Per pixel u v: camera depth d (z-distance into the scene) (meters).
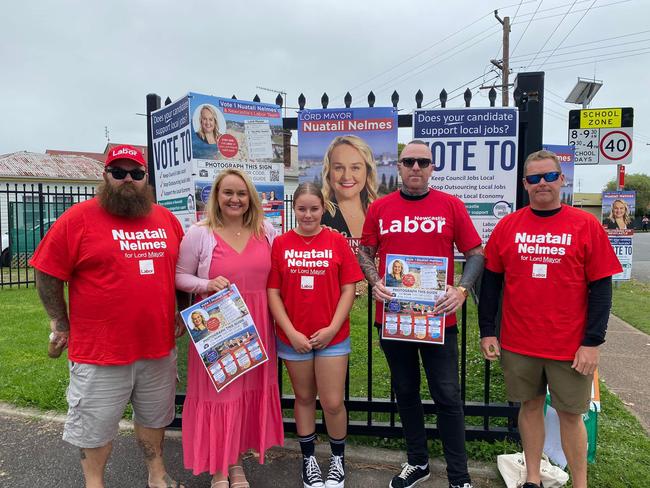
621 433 3.31
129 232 2.32
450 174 3.09
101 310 2.26
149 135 3.71
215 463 2.55
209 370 2.47
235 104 3.26
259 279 2.62
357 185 3.29
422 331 2.48
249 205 2.65
